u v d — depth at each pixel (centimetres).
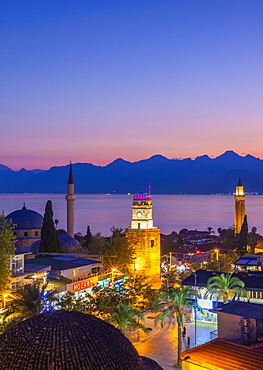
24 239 13325
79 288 8450
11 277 7225
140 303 8512
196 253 15425
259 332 4241
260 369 3622
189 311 7819
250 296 7456
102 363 1179
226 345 4106
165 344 6569
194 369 3931
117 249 10856
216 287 7575
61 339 1189
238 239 18088
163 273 12875
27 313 5284
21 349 1182
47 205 12731
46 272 8112
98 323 1296
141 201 11875
